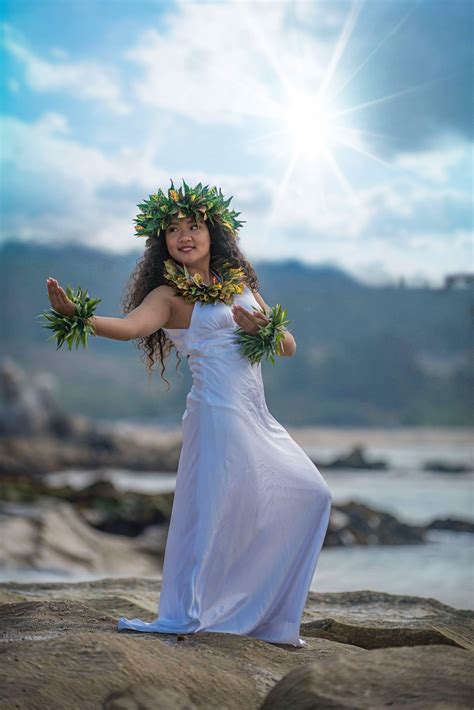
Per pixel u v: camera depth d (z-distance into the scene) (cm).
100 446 3881
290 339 430
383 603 528
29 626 403
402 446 5825
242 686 329
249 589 405
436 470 3128
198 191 428
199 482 405
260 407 420
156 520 1430
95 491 1576
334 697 283
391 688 288
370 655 310
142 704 293
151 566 1173
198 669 334
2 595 517
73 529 1233
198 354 417
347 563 1092
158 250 434
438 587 856
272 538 409
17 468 3272
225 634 385
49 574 999
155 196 430
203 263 434
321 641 416
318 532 414
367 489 2441
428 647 319
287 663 363
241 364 416
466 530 1484
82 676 312
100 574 1045
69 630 393
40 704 294
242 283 430
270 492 410
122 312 442
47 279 371
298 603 406
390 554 1204
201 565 396
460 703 277
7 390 4134
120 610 485
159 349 449
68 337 376
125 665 321
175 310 420
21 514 1291
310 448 5694
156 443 4231
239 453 405
